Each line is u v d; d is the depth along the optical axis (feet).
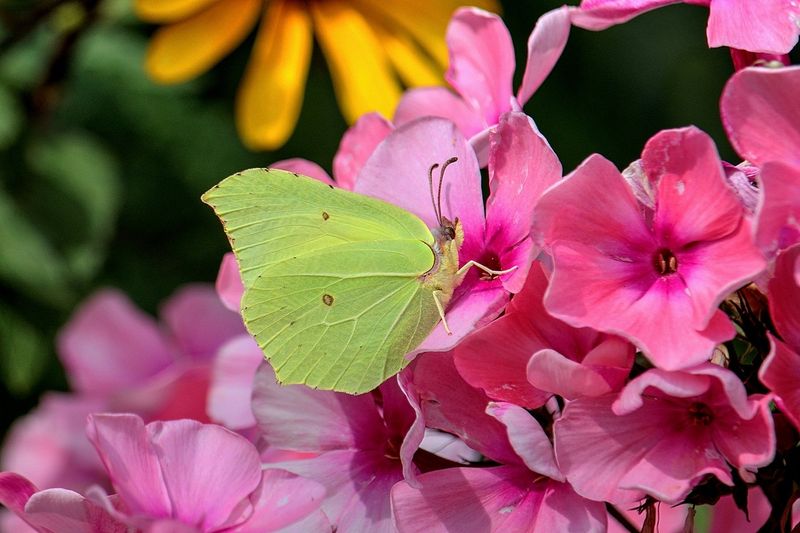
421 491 1.39
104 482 1.70
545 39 1.44
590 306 1.35
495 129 1.40
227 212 1.43
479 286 1.41
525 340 1.38
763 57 1.44
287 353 1.43
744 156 1.36
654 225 1.37
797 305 1.34
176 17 1.80
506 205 1.41
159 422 1.40
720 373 1.32
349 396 1.45
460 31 1.51
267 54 1.83
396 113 1.53
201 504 1.40
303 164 1.49
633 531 1.46
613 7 1.45
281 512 1.40
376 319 1.43
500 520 1.39
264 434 1.45
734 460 1.34
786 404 1.33
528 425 1.36
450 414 1.40
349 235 1.44
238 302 1.50
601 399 1.36
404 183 1.44
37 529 1.43
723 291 1.33
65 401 1.72
